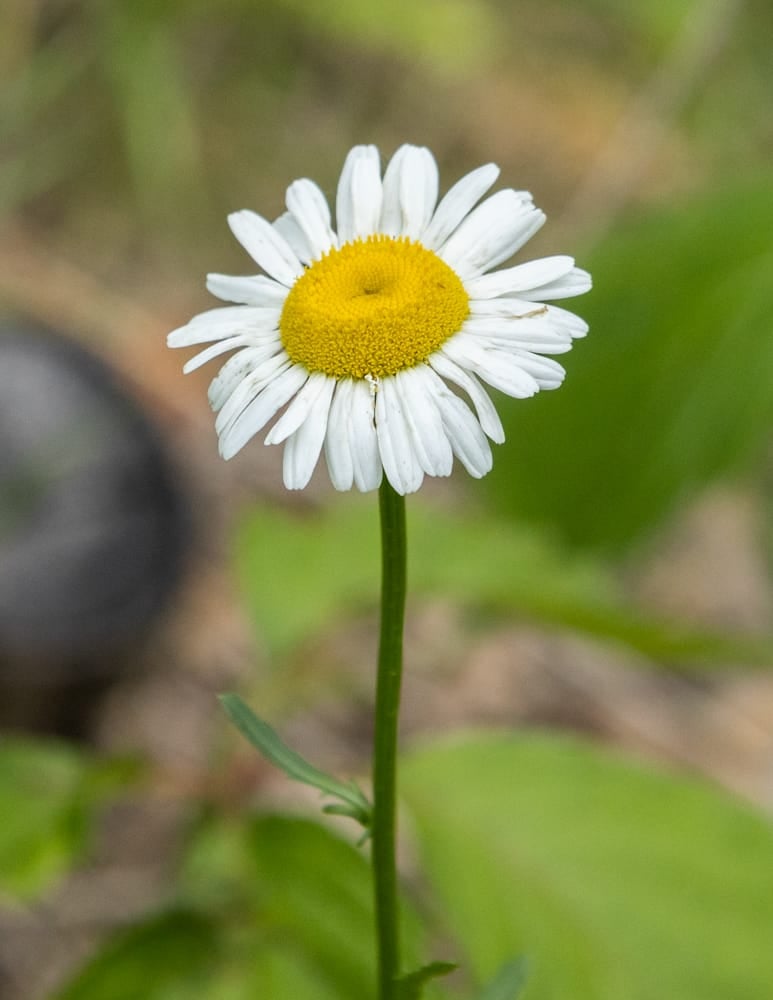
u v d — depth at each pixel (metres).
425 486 0.71
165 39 0.84
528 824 0.40
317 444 0.33
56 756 0.41
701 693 0.65
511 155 0.92
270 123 0.91
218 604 0.64
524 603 0.43
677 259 0.45
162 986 0.39
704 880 0.40
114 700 0.58
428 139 0.92
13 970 0.49
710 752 0.62
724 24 0.74
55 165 0.84
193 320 0.34
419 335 0.33
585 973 0.39
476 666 0.64
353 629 0.64
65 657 0.53
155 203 0.84
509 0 0.99
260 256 0.35
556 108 0.94
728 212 0.45
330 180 0.89
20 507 0.54
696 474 0.45
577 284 0.33
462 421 0.32
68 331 0.73
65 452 0.56
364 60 0.94
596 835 0.40
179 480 0.61
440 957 0.48
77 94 0.85
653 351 0.45
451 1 0.85
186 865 0.43
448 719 0.62
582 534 0.46
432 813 0.40
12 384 0.57
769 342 0.44
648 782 0.40
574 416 0.46
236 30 0.92
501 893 0.40
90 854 0.53
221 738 0.43
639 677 0.65
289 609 0.44
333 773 0.54
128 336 0.77
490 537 0.45
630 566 0.68
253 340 0.34
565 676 0.65
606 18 0.98
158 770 0.41
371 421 0.33
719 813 0.40
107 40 0.82
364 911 0.39
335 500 0.69
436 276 0.33
